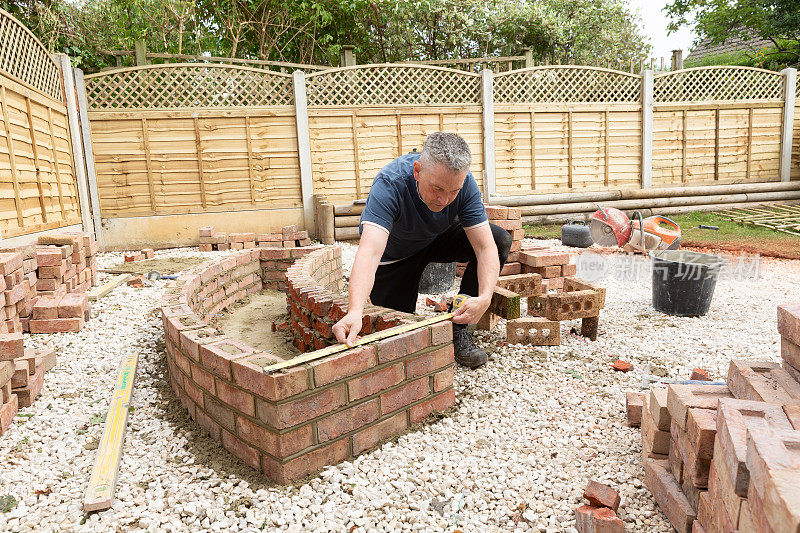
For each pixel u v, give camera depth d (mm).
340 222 10188
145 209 9531
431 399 2729
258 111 9781
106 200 9344
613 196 11508
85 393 3158
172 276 6551
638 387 3104
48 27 10383
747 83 12148
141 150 9367
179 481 2201
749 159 12383
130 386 3129
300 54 15430
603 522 1723
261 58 14445
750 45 22266
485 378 3264
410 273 3713
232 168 9820
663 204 11711
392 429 2531
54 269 4625
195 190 9703
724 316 4645
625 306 5082
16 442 2561
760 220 10500
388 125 10422
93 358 3742
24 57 6934
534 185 11328
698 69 11805
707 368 3404
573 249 8516
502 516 1953
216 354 2355
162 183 9539
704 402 1825
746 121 12234
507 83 11016
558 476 2191
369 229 2678
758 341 3906
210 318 4668
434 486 2127
